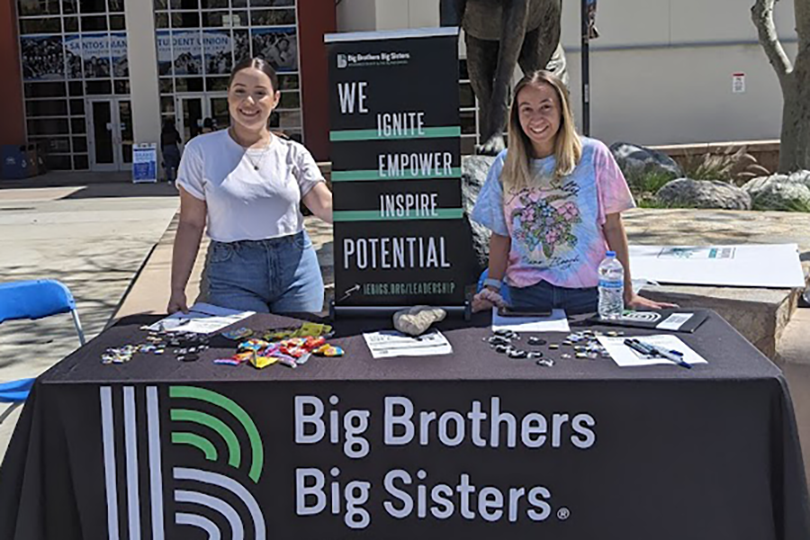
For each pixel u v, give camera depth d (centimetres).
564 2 1712
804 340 396
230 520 233
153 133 2373
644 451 227
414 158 286
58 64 2553
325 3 2197
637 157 1147
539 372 231
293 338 268
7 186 2145
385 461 231
